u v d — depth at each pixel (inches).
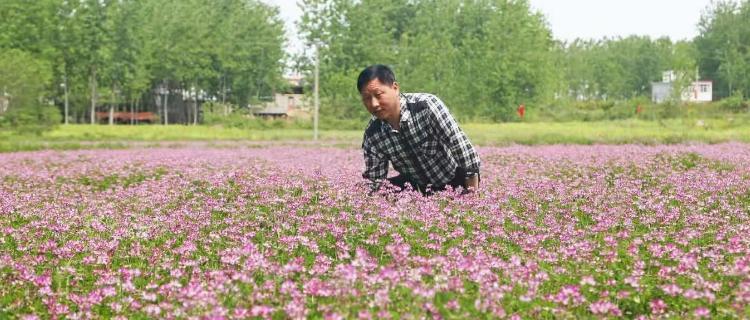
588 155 916.6
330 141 1641.2
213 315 226.2
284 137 1903.3
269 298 251.1
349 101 3179.1
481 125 2851.9
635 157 861.2
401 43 3882.9
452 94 3688.5
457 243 340.2
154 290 276.5
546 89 4018.2
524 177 616.4
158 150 1251.8
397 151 379.9
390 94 346.3
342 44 3737.7
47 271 308.0
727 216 402.9
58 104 4210.1
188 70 3850.9
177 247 345.4
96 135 1994.3
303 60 3796.8
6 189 600.1
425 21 4426.7
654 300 252.2
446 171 390.9
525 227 378.3
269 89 4370.1
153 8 3784.5
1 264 303.0
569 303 246.4
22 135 1941.4
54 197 522.3
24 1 3297.2
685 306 250.1
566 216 407.5
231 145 1466.5
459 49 4001.0
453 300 234.2
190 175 672.4
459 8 4409.5
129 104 4623.5
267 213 429.1
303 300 243.0
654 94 5374.0
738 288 261.0
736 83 5132.9
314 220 389.7
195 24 3836.1
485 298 239.3
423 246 328.2
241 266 294.7
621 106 3981.3
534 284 257.1
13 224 422.6
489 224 374.0
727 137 1406.3
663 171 681.6
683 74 3725.4
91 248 341.1
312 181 558.9
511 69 3818.9
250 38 4065.0
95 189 632.4
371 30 3816.4
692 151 953.5
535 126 2628.0
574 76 5949.8
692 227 376.2
